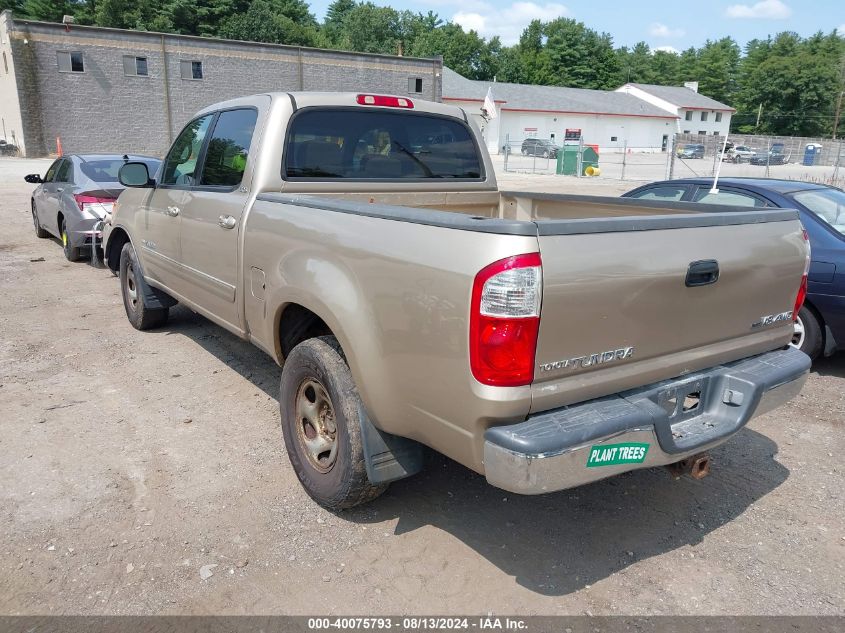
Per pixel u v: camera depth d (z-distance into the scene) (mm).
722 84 93688
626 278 2465
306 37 71312
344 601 2721
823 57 82250
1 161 32531
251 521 3250
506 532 3213
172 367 5293
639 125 67188
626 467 2484
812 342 5219
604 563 2994
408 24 94875
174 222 4773
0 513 3260
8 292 7652
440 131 4590
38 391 4762
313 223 3129
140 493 3469
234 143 4109
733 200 5906
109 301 7324
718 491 3631
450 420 2488
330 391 3078
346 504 3176
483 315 2260
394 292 2621
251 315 3770
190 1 62219
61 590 2742
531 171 37750
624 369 2598
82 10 61875
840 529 3275
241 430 4215
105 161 9500
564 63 88500
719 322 2889
